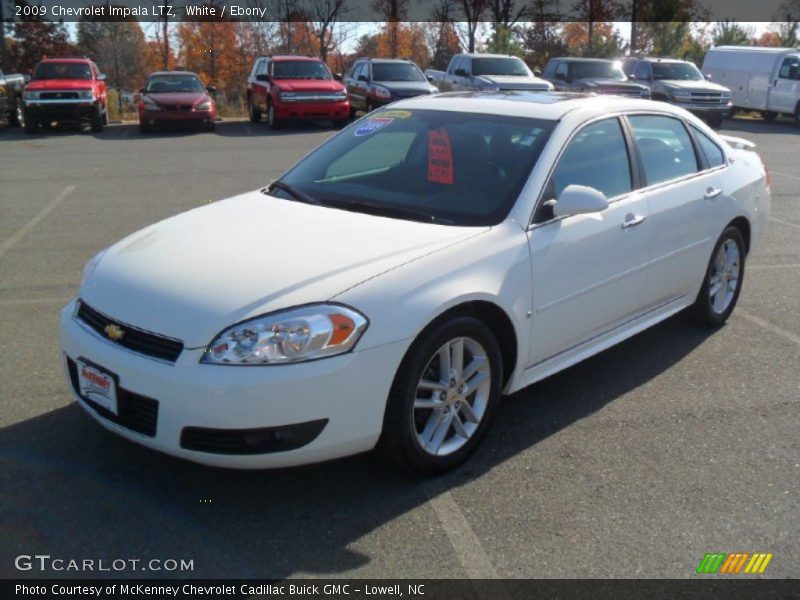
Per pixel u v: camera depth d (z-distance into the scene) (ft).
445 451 12.06
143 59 138.00
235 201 14.78
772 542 10.62
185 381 10.12
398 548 10.35
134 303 11.06
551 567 10.03
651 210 15.44
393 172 14.58
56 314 19.01
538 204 13.20
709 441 13.34
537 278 12.90
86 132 66.54
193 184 38.47
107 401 10.98
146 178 40.37
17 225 28.96
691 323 18.78
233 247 12.07
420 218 13.06
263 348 10.16
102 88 70.08
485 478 12.07
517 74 71.92
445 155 14.38
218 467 11.35
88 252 25.05
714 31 133.18
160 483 11.71
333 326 10.38
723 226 17.78
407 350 11.03
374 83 70.33
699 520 11.09
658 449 13.05
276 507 11.19
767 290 22.02
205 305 10.61
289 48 124.88
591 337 14.76
